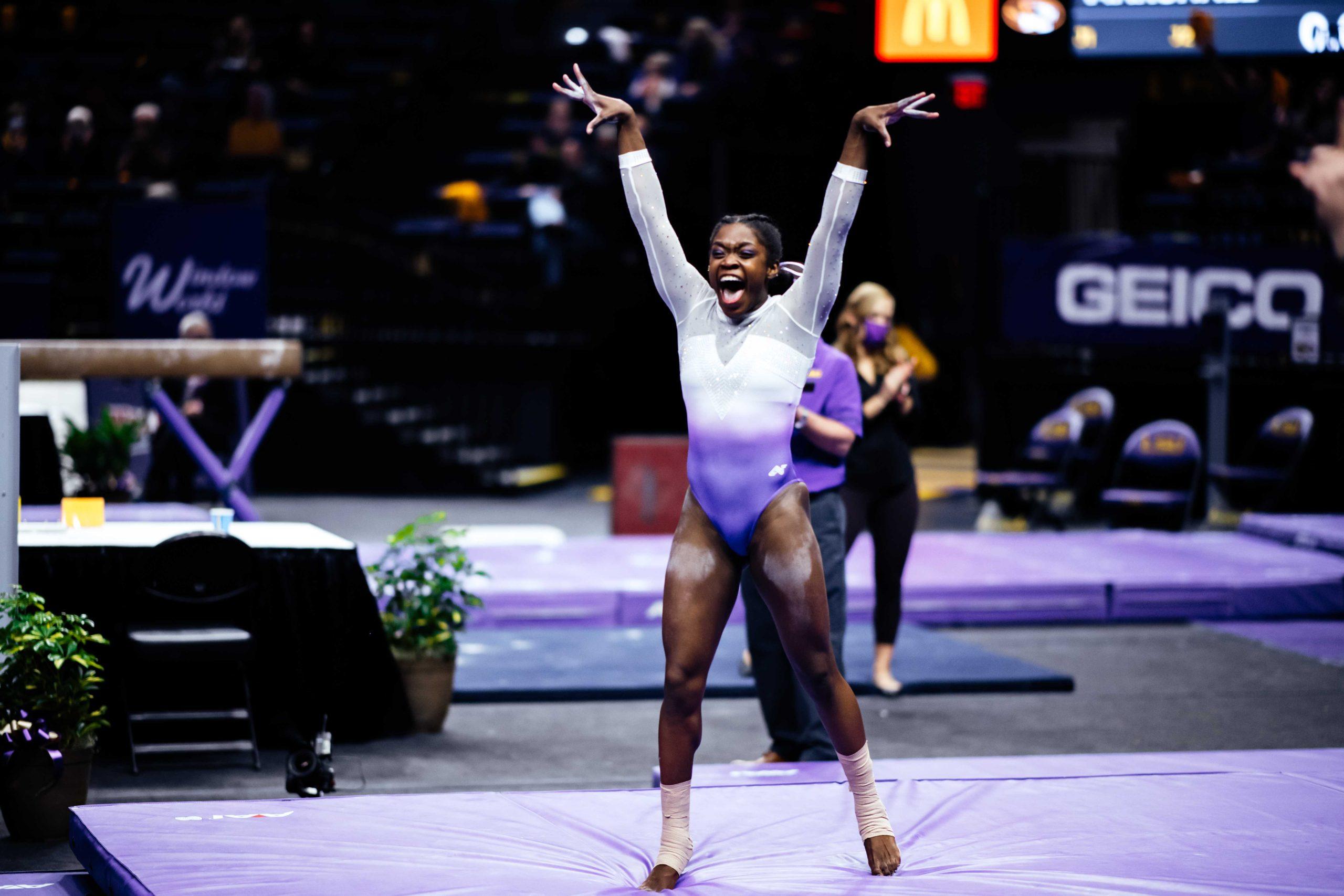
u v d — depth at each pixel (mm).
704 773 12531
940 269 43312
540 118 46094
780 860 9445
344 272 37750
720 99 39844
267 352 18328
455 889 8742
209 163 36719
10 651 11930
